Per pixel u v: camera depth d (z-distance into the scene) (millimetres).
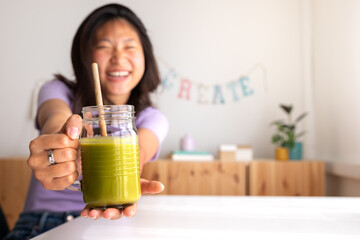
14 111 3205
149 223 770
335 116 2738
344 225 757
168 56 3229
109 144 624
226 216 844
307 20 3188
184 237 650
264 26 3242
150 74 1432
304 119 3174
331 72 2795
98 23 1278
